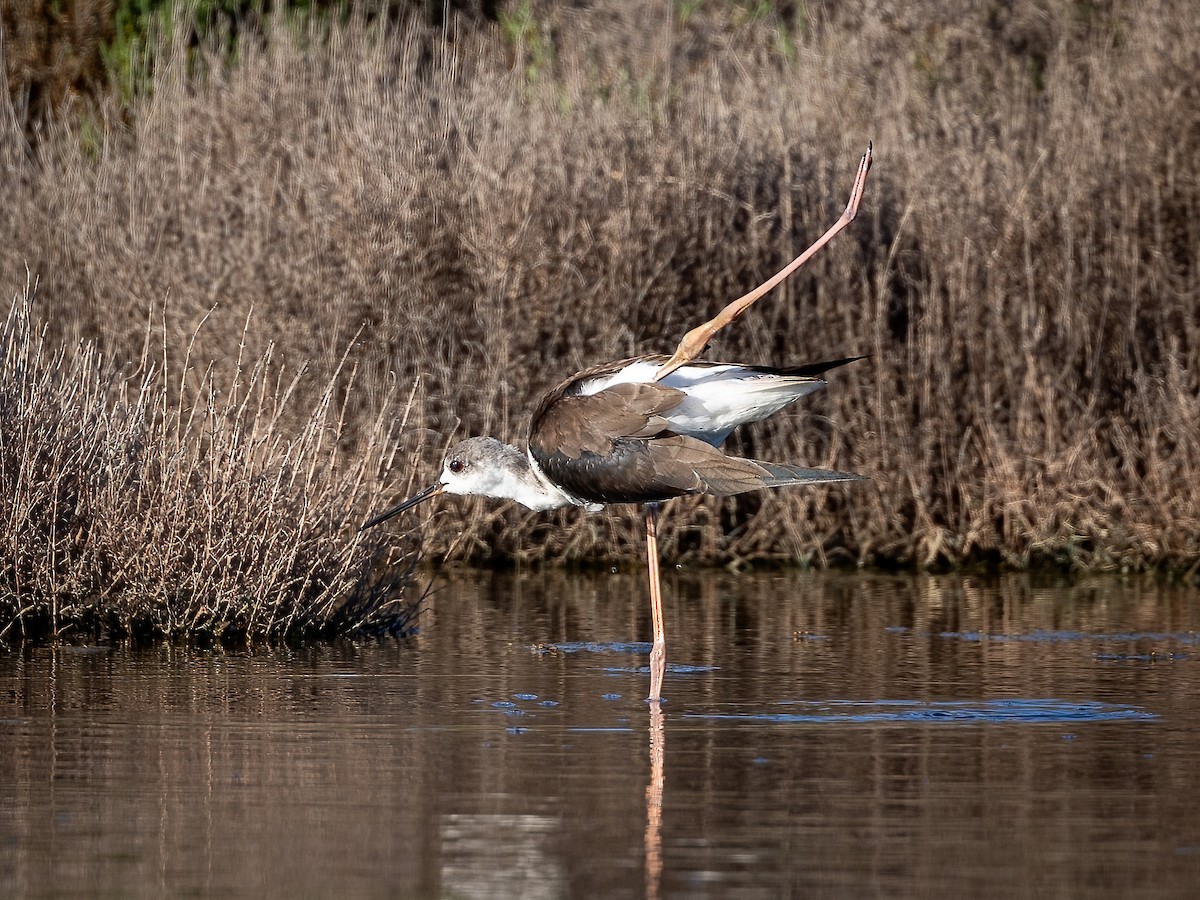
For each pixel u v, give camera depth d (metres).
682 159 15.16
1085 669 10.21
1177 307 15.44
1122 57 17.52
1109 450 15.62
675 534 15.20
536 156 15.03
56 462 11.09
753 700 9.24
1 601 11.03
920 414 15.52
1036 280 15.65
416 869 6.18
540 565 15.03
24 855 6.35
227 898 5.88
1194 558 14.91
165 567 10.98
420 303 14.80
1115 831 6.66
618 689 9.58
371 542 11.58
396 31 17.09
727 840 6.55
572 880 6.07
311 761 7.78
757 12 20.38
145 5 19.11
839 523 15.54
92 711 8.84
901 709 8.98
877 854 6.37
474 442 10.50
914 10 19.25
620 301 14.80
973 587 14.10
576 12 19.84
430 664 10.35
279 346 14.19
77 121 18.17
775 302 15.34
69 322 14.98
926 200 15.61
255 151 15.41
